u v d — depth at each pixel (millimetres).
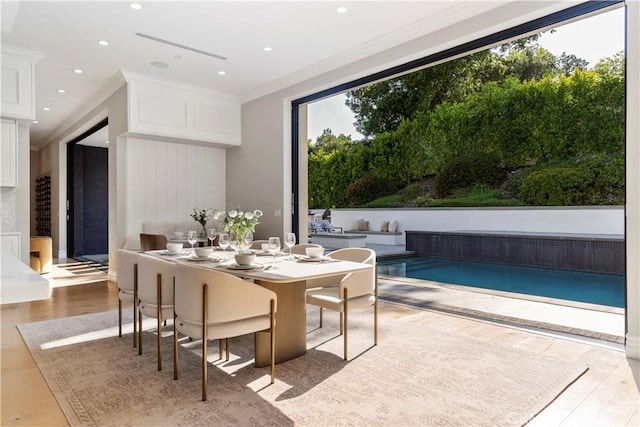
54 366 2566
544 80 10805
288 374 2447
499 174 11836
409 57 4258
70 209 9219
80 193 9445
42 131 9164
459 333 3311
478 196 12094
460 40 3834
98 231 9789
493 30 3615
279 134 5844
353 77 4879
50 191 9789
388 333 3291
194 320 2143
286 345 2689
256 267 2551
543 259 7922
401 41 4285
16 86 4645
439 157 12883
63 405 2043
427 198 13148
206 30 4219
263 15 3908
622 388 2244
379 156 14164
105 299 4617
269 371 2500
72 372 2469
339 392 2193
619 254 6891
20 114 4660
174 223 6258
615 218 8812
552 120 10711
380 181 14188
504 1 3453
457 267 8117
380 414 1950
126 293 3098
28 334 3254
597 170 9969
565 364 2572
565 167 10516
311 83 5379
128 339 3135
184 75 5605
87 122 7148
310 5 3707
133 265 2955
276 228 5875
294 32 4266
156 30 4223
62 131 8656
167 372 2479
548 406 2041
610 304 4738
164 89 5785
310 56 4918
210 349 2916
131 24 4086
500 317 3779
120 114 5727
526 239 8195
